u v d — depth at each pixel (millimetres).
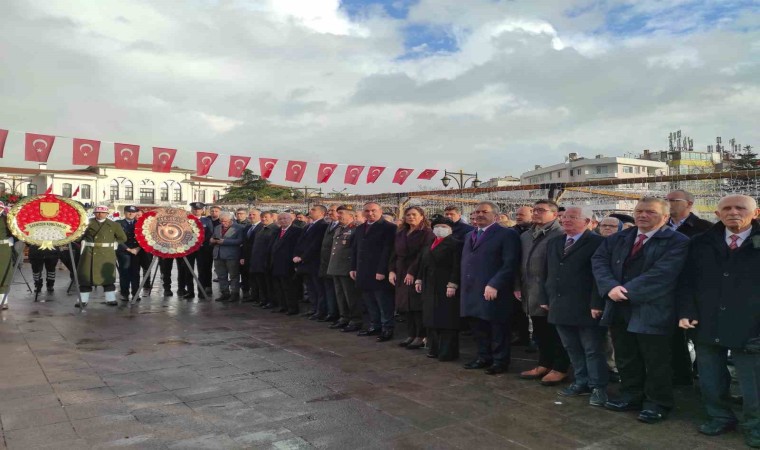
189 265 9766
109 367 5133
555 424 3787
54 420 3729
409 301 6035
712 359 3633
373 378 4910
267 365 5312
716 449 3357
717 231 3643
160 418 3795
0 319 7621
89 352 5719
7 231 8461
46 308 8695
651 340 3824
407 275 6070
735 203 3457
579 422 3834
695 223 4719
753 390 3414
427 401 4270
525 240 5180
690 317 3656
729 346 3412
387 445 3375
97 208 8766
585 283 4301
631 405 4074
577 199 9812
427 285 5676
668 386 3852
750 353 3377
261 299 9266
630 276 3885
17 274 14359
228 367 5215
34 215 8258
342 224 7355
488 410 4070
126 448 3271
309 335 6844
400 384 4734
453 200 11508
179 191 60312
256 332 6965
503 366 5164
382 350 6082
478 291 5191
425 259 5770
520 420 3859
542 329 4938
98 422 3701
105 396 4270
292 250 8406
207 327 7254
